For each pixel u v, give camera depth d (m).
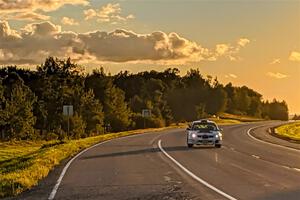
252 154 35.12
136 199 15.92
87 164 28.70
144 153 36.44
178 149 40.47
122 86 170.50
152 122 109.75
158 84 171.12
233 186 18.84
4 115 79.00
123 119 103.12
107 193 17.33
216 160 30.42
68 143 50.00
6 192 17.28
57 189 18.48
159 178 21.62
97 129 92.94
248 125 107.69
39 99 100.19
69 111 58.50
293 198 15.87
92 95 94.81
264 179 21.05
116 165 27.89
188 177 21.91
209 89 196.62
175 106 166.25
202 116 167.75
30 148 64.50
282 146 44.34
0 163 40.72
